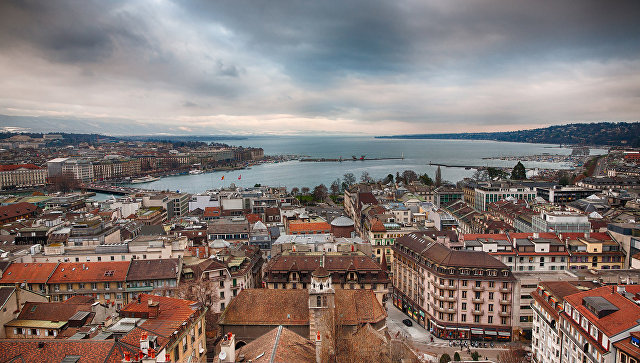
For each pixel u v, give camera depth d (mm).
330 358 86312
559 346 105938
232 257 160375
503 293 143000
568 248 169750
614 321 86812
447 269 145500
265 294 114375
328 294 97500
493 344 140000
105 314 105875
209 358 104125
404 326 158625
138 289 139250
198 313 92625
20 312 98000
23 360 68062
